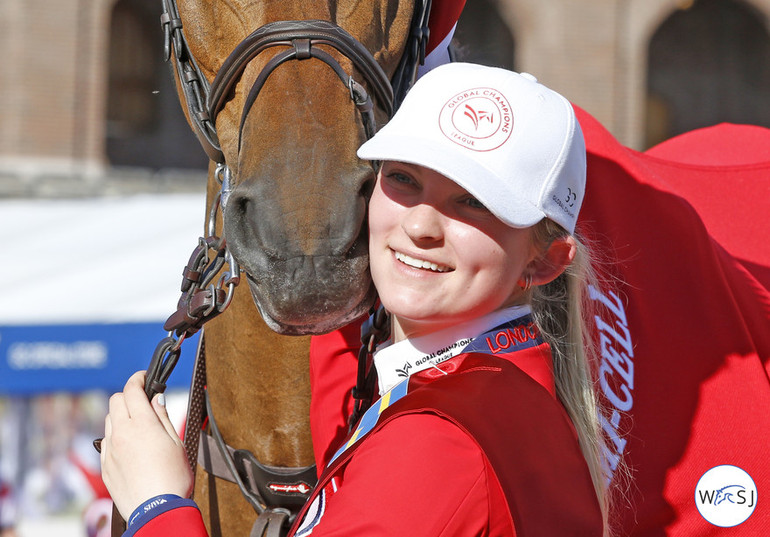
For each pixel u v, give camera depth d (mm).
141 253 8648
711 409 2963
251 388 3021
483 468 1933
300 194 2230
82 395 13344
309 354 2926
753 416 2977
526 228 2238
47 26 20375
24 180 15266
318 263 2188
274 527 2934
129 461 2332
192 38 2797
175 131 24234
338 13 2609
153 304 8297
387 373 2338
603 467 2527
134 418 2412
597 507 2057
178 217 8938
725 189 3859
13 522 11477
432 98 2207
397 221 2211
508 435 1982
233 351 3043
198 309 2508
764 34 26547
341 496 1974
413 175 2199
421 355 2295
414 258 2205
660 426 2906
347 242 2215
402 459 1940
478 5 24531
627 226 3209
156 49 24078
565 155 2209
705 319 3107
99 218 8992
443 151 2125
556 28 22094
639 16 22453
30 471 13039
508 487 1905
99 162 20719
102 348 8266
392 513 1893
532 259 2303
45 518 12562
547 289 2506
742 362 3070
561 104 2264
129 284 8438
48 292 8445
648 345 3008
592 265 3047
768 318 3324
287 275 2184
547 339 2438
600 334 2926
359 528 1895
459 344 2268
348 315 2307
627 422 2871
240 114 2572
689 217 3314
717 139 4594
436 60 3068
